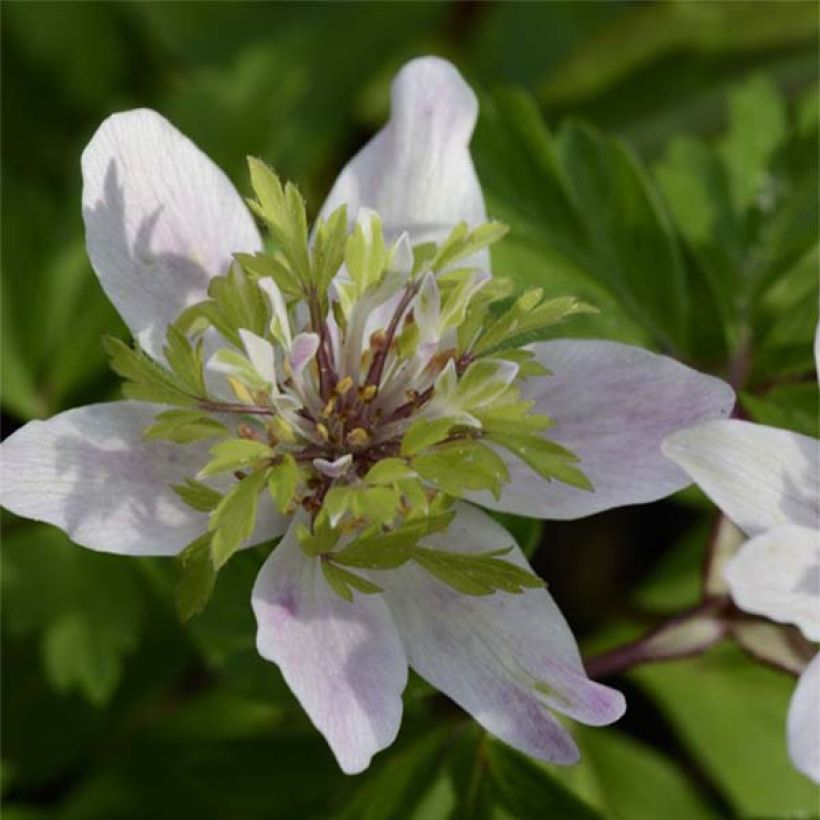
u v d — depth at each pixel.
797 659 0.19
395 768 0.20
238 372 0.17
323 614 0.17
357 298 0.18
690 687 0.22
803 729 0.16
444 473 0.17
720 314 0.21
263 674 0.19
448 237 0.18
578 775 0.22
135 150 0.17
